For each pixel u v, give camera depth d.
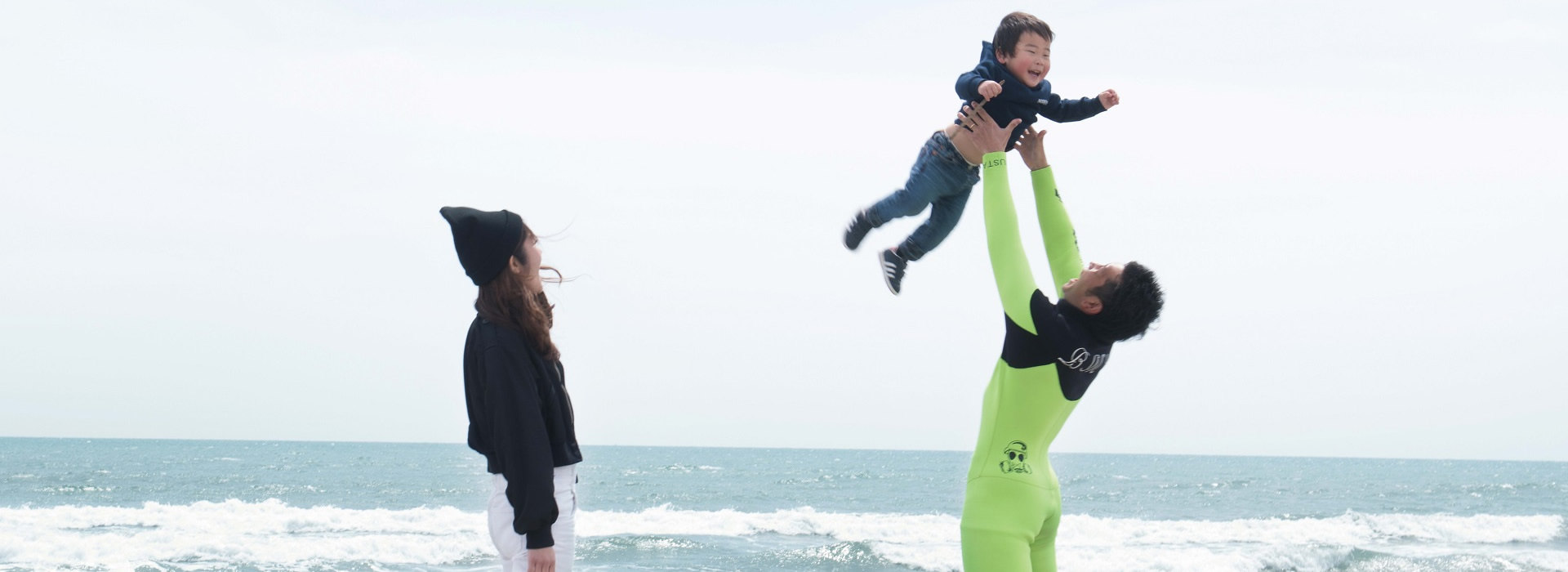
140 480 51.03
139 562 16.30
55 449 122.81
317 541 18.62
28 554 16.72
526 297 3.26
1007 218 3.95
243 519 23.23
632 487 50.97
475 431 3.38
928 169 4.25
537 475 3.11
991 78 4.09
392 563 16.88
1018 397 3.88
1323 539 22.41
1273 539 22.27
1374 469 117.06
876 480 62.28
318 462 81.50
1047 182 4.35
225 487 46.09
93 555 16.81
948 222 4.42
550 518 3.11
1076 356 3.80
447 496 40.94
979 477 3.95
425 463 80.56
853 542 20.23
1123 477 72.69
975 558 3.86
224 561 16.64
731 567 17.36
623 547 19.36
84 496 40.53
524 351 3.21
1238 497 48.03
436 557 17.48
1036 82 4.17
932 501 43.12
